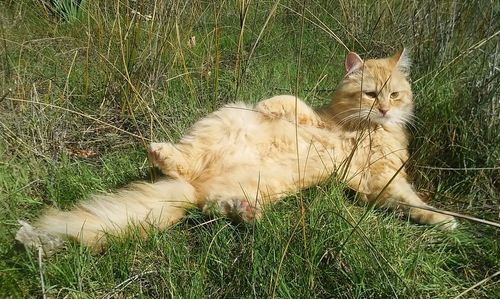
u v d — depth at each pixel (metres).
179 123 0.92
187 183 0.72
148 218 0.66
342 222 0.66
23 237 0.61
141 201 0.68
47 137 0.89
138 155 0.85
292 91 1.03
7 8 1.33
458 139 0.84
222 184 0.71
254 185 0.72
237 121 0.77
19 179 0.77
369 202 0.78
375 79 0.82
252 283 0.59
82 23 1.18
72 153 0.89
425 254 0.66
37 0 1.25
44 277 0.58
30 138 0.88
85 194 0.74
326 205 0.69
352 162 0.79
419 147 0.83
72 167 0.82
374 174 0.78
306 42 1.29
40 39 1.09
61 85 1.03
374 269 0.60
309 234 0.64
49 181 0.77
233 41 1.26
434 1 1.03
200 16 1.12
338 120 0.83
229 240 0.66
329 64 1.17
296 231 0.64
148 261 0.63
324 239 0.63
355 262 0.61
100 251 0.63
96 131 0.94
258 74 1.13
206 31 1.14
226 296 0.59
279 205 0.74
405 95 0.85
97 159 0.87
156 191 0.69
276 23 1.36
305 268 0.60
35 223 0.65
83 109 0.98
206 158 0.75
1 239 0.63
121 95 0.98
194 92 0.97
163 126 0.90
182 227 0.69
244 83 1.04
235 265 0.62
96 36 1.08
